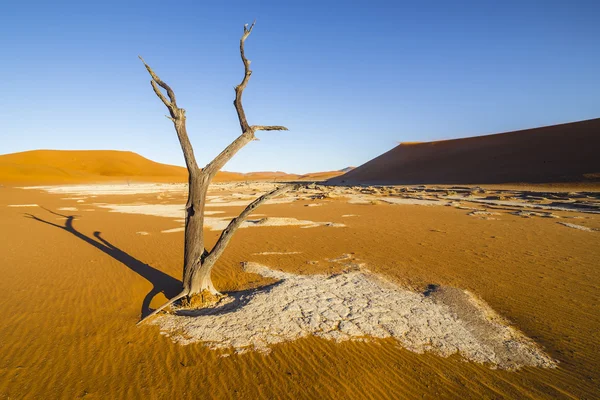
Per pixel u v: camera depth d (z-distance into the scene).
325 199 34.56
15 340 5.14
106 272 8.62
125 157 154.00
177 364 4.50
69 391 3.96
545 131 76.38
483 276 8.35
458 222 17.64
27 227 16.16
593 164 52.75
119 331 5.43
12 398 3.82
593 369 4.44
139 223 17.56
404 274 8.48
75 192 53.75
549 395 3.91
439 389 4.01
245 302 6.55
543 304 6.62
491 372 4.36
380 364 4.51
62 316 6.01
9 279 8.04
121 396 3.88
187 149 6.43
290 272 8.69
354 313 6.02
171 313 6.21
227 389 4.00
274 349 4.84
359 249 11.36
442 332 5.38
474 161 76.06
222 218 19.53
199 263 6.61
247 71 6.29
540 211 22.64
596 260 9.90
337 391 3.95
